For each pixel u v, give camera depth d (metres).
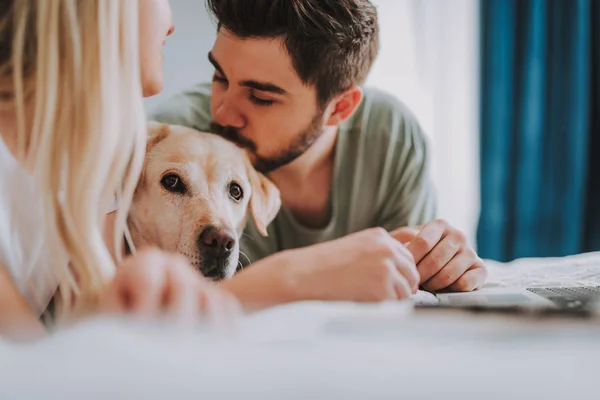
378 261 0.50
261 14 0.98
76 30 0.52
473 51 1.51
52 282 0.61
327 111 1.05
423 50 1.40
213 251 0.78
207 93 1.03
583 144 1.56
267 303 0.43
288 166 1.04
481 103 1.52
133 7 0.57
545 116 1.56
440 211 1.48
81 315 0.48
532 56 1.54
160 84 0.78
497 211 1.54
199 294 0.29
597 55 1.58
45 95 0.52
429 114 1.42
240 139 1.02
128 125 0.57
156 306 0.28
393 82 1.35
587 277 0.72
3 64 0.56
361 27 1.05
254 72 1.00
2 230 0.59
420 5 1.38
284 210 1.05
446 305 0.33
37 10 0.53
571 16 1.55
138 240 0.77
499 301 0.47
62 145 0.53
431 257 0.66
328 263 0.49
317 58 1.01
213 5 1.00
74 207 0.52
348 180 1.08
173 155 0.80
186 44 1.02
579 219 1.57
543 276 0.75
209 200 0.81
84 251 0.52
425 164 1.18
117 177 0.57
